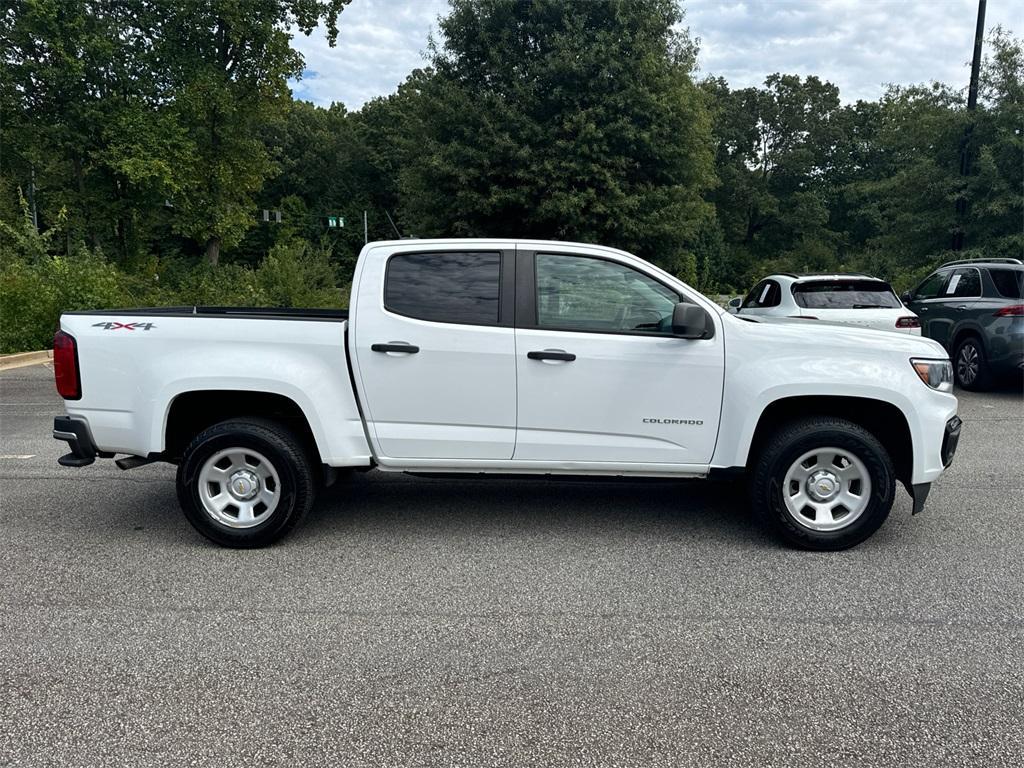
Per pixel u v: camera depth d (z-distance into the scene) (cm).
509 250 443
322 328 438
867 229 6825
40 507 523
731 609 362
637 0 1758
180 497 437
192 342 435
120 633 336
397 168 6588
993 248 1562
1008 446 705
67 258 1642
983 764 247
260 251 6200
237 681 296
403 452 443
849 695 287
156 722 269
